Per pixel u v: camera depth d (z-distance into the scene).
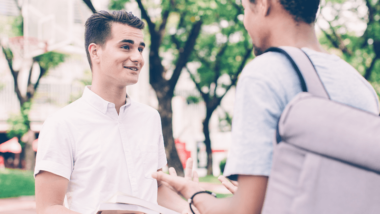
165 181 1.12
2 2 13.88
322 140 0.81
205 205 1.00
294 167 0.82
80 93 17.00
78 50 9.03
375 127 0.80
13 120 15.28
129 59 1.71
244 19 1.10
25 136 15.73
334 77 0.95
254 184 0.87
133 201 1.34
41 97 19.25
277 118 0.89
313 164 0.81
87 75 17.48
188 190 1.08
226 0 9.02
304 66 0.91
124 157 1.73
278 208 0.82
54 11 8.92
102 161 1.67
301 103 0.84
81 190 1.64
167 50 11.70
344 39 11.59
